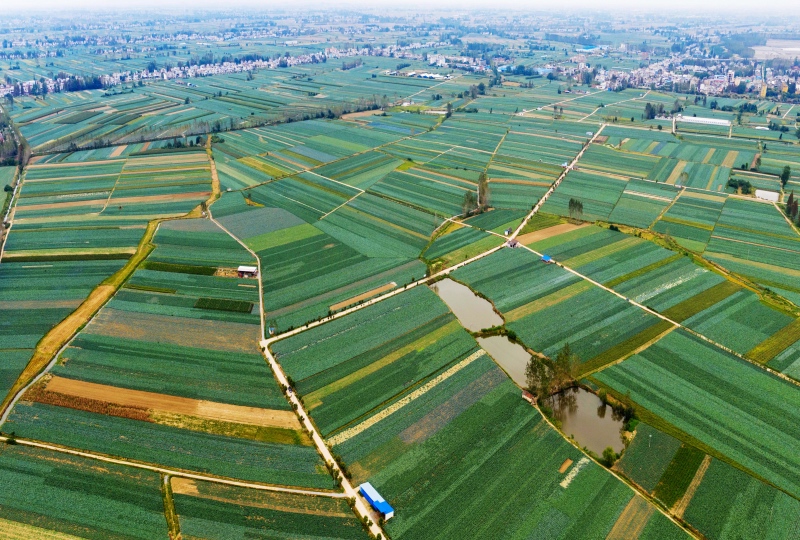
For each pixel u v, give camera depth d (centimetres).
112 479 7625
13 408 8825
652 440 8344
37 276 12725
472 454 8119
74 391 9188
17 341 10425
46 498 7338
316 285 12481
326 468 7894
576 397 9394
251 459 7994
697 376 9650
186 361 9931
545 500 7406
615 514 7194
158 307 11531
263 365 9875
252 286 12412
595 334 10838
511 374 9888
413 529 7025
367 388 9400
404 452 8150
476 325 11256
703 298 12044
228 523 7056
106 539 6856
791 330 10900
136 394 9150
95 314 11300
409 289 12400
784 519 7119
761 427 8569
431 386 9481
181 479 7656
